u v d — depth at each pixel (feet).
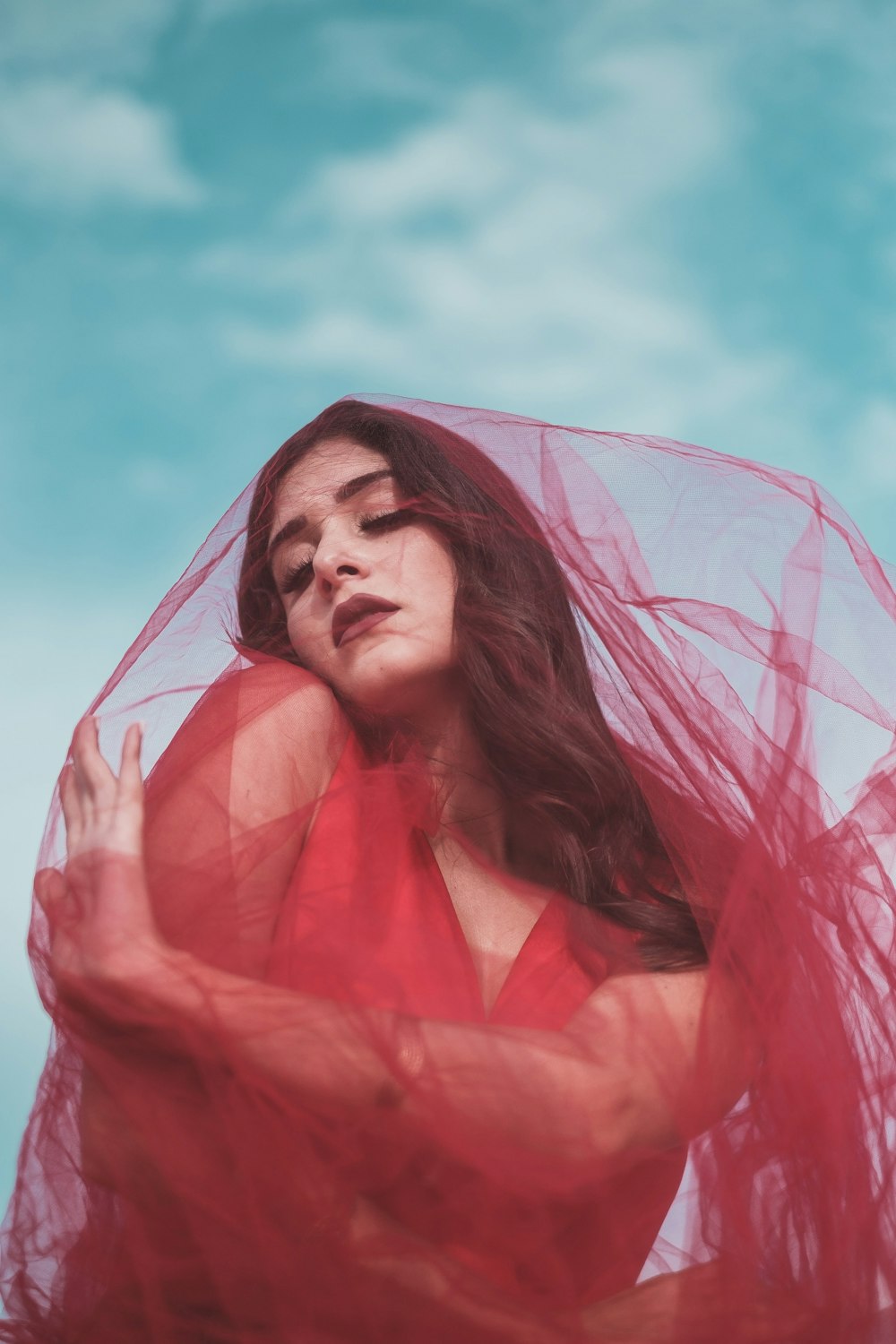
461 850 5.12
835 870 5.01
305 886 4.49
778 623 5.52
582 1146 3.96
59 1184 4.19
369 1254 3.80
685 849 5.04
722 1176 4.23
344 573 5.19
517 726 5.16
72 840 4.27
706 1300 4.05
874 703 5.51
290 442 5.72
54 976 3.98
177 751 4.67
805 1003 4.55
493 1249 3.99
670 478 5.98
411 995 4.38
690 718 5.33
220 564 5.67
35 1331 4.09
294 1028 3.84
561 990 4.69
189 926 4.17
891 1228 4.35
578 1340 3.86
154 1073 3.88
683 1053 4.28
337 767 4.98
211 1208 3.80
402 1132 3.85
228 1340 3.85
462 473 5.51
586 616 5.49
